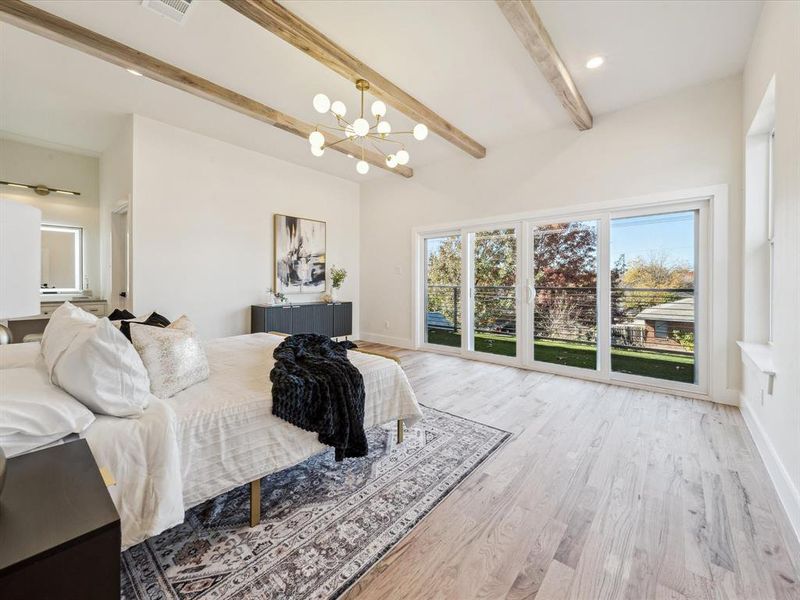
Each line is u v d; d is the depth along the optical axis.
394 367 2.35
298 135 4.12
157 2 2.26
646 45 2.68
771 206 2.79
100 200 5.03
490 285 4.85
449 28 2.46
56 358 1.33
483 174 4.79
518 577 1.30
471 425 2.68
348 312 5.95
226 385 1.79
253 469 1.55
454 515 1.65
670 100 3.38
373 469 2.05
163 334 1.69
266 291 5.07
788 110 1.81
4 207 0.86
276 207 5.16
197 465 1.39
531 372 4.26
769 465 2.00
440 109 3.67
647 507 1.70
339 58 2.64
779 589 1.24
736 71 3.03
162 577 1.28
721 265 3.15
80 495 0.79
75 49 2.69
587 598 1.21
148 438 1.25
